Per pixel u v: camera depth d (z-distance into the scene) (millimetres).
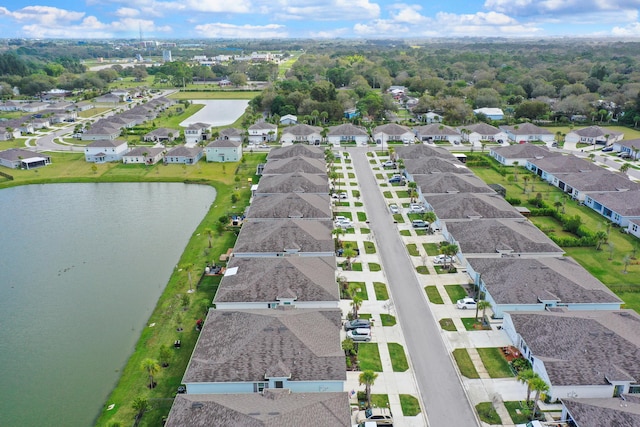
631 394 56188
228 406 51844
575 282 77812
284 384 58062
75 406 60844
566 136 192500
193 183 148000
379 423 54688
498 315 75938
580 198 127312
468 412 57938
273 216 106500
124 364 68500
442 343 70688
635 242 103562
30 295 86500
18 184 147375
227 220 110625
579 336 63531
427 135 193000
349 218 116125
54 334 75562
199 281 88375
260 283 77188
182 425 50312
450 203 112500
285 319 65438
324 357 60594
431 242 103188
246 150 183375
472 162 160500
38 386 64312
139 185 147875
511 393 60750
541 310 74375
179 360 67750
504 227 96438
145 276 93000
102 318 79750
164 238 109500
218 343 63625
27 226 116875
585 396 58469
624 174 142250
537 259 83750
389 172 153250
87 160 171375
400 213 119250
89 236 110812
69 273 94375
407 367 65625
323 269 82875
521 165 159875
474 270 85375
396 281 87688
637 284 85938
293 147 160125
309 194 117250
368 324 73438
